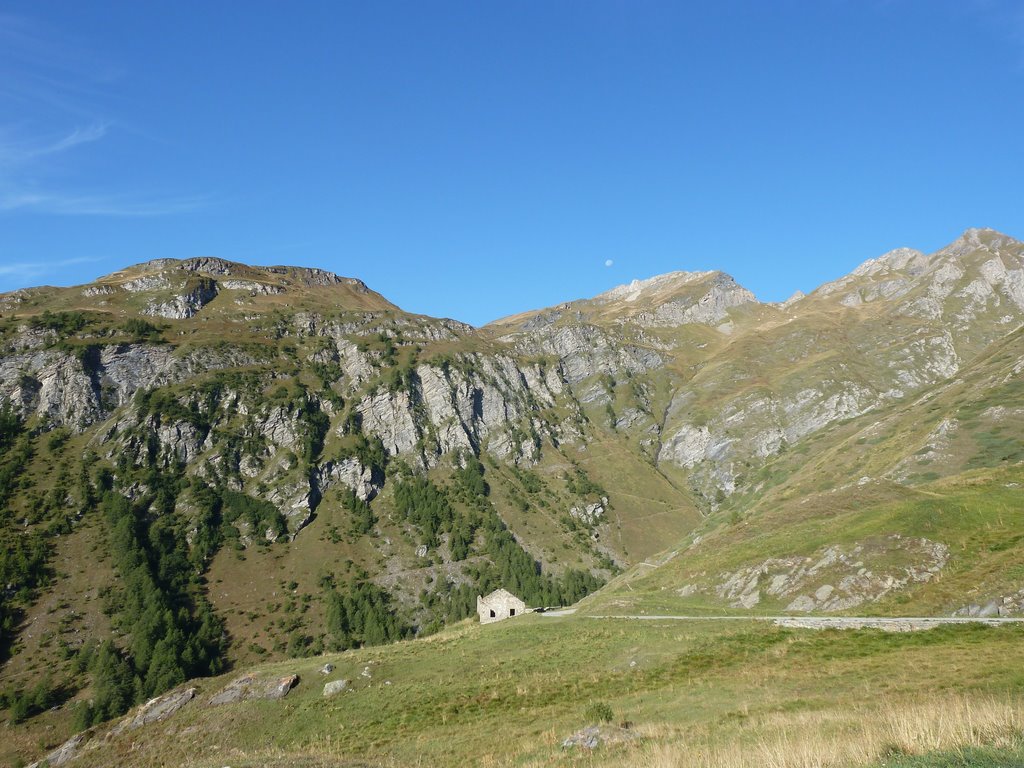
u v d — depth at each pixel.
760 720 35.41
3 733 133.62
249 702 68.50
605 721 42.06
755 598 81.88
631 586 106.12
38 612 170.62
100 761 65.62
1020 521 71.12
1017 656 40.06
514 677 60.06
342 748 52.19
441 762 42.16
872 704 34.75
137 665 155.00
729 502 184.75
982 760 18.44
